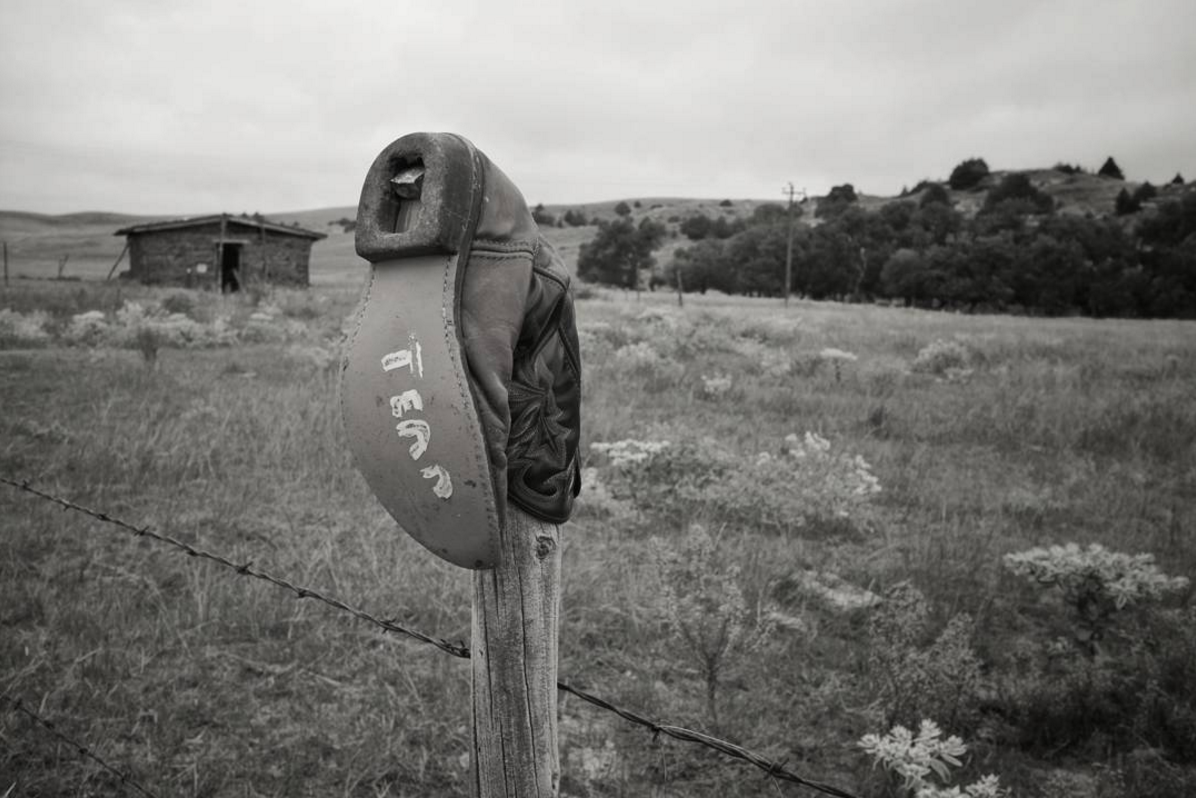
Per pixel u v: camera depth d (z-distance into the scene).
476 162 1.35
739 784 3.45
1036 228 68.19
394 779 3.33
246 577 4.91
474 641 1.56
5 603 4.42
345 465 7.45
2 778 3.08
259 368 13.17
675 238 129.38
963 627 4.02
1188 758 3.76
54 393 10.27
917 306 63.22
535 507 1.49
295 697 3.82
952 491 7.93
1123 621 5.14
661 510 7.01
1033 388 13.59
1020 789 3.54
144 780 3.17
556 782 1.61
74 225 175.25
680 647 4.46
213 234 36.41
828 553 6.19
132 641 4.12
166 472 6.98
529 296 1.42
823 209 111.94
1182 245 61.88
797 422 10.90
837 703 4.04
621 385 12.74
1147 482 8.52
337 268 83.81
